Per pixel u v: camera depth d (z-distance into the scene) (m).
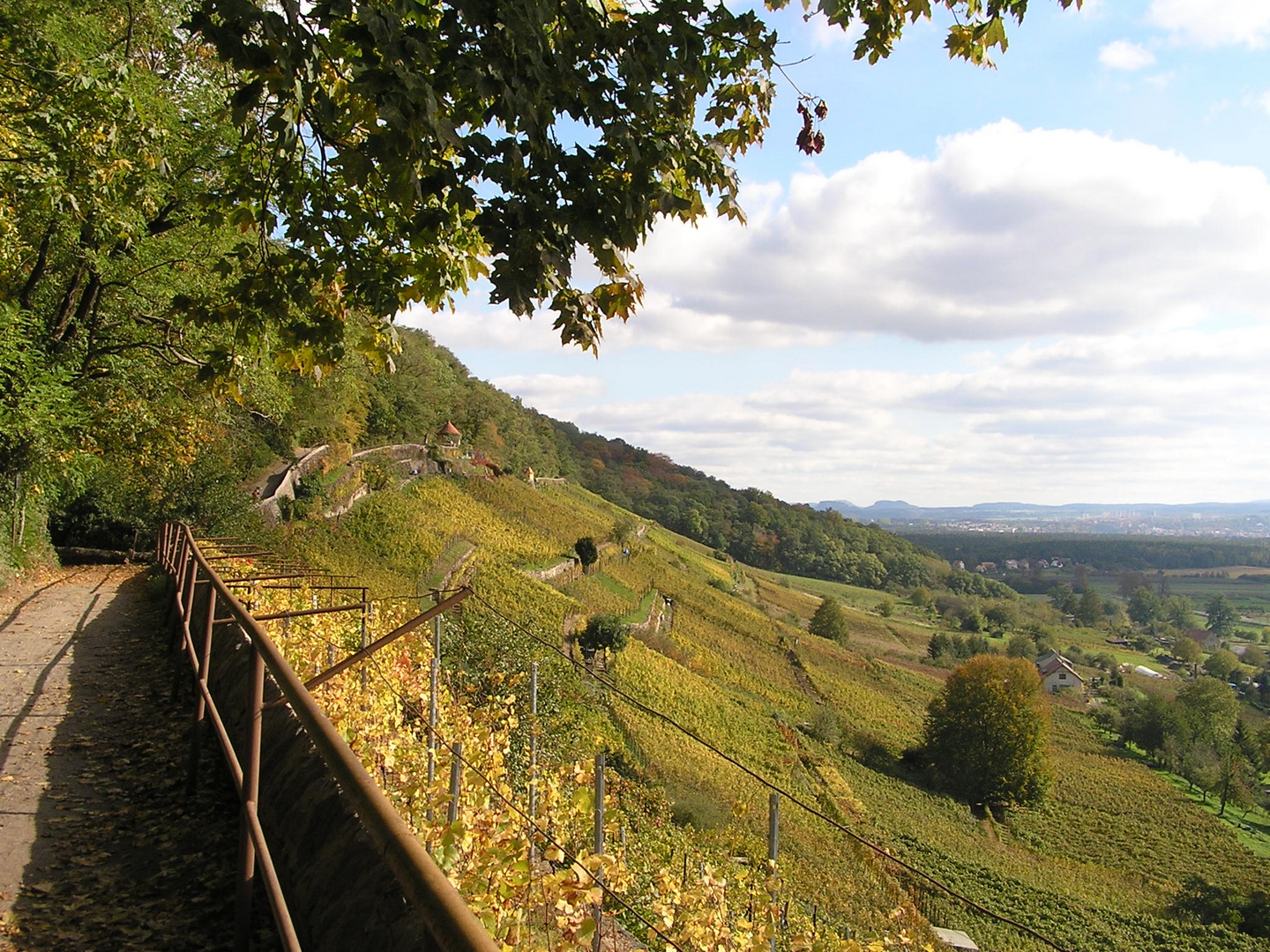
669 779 24.81
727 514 187.12
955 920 25.52
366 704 6.05
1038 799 55.00
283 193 3.83
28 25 10.59
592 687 29.61
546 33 2.80
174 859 3.98
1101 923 33.19
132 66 12.02
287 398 19.27
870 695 71.12
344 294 4.02
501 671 20.53
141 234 13.34
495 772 7.34
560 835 6.67
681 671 47.62
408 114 2.55
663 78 3.25
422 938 1.99
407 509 48.09
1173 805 60.91
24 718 6.44
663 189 3.19
